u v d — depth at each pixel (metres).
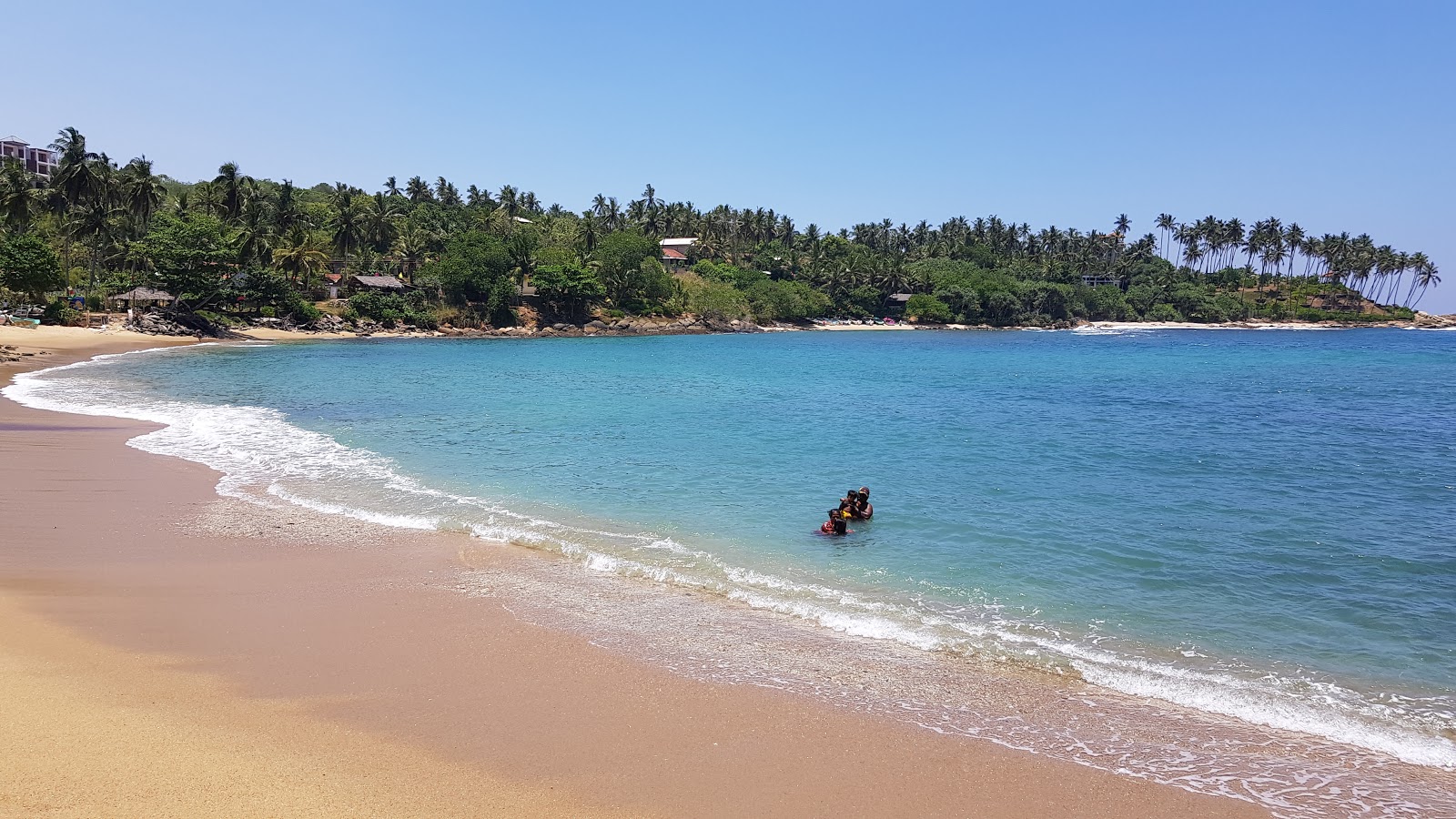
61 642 10.18
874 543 16.83
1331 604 13.58
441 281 125.25
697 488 22.00
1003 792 7.60
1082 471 25.44
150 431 28.08
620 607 12.49
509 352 89.94
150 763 7.35
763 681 9.96
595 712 8.96
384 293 119.88
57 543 14.66
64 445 24.53
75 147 91.56
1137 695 9.91
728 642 11.18
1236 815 7.30
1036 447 30.36
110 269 110.50
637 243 154.75
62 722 8.03
